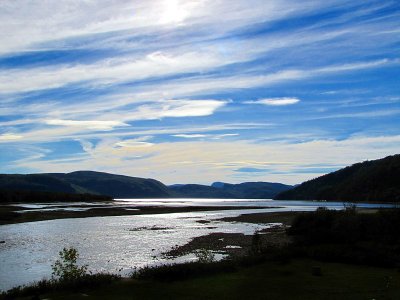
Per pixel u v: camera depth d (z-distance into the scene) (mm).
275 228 55438
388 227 29094
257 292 16203
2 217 74312
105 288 17266
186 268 19391
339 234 28781
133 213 99562
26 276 26016
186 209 119500
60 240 44969
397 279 18203
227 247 37156
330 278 18469
